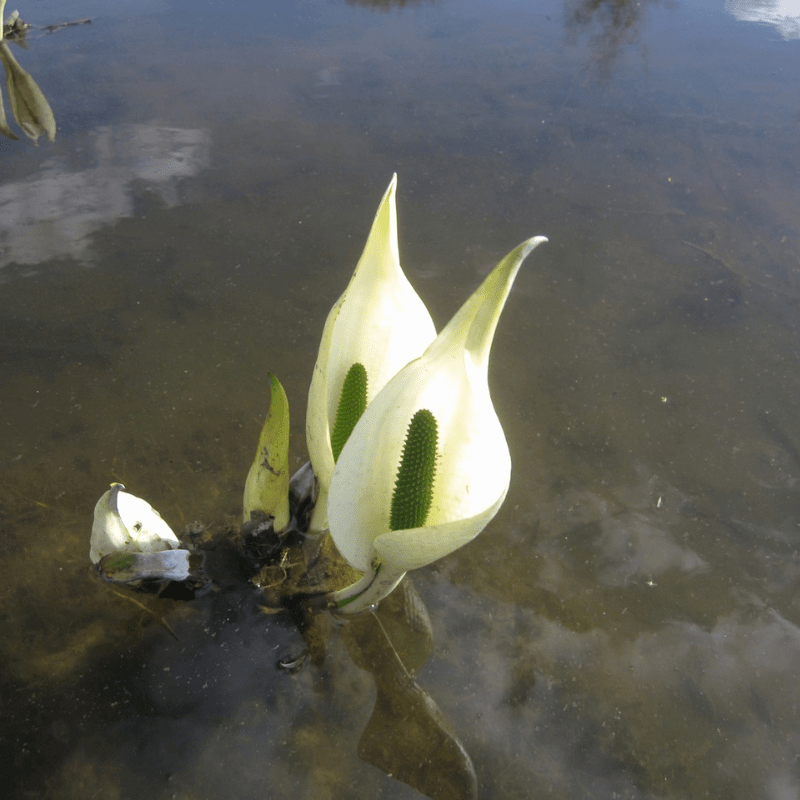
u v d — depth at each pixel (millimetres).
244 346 526
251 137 722
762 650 409
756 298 605
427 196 679
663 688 390
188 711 360
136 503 368
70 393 483
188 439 466
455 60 925
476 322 314
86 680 366
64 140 676
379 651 387
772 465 495
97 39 855
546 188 707
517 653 395
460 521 301
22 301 531
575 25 1072
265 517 388
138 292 551
